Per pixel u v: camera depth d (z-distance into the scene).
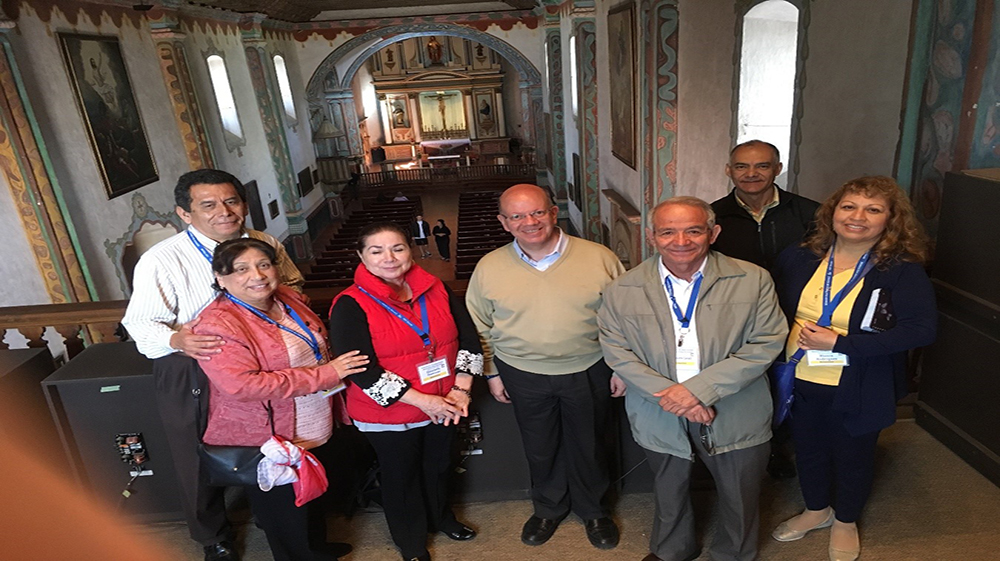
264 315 2.16
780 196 2.76
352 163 21.41
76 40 7.54
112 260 7.83
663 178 6.62
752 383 2.11
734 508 2.20
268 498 2.26
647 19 6.27
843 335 2.07
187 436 2.42
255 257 2.06
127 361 2.77
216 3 11.68
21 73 6.52
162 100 9.71
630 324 2.12
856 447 2.22
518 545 2.58
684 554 2.36
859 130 3.82
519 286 2.27
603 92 10.53
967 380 2.73
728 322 2.03
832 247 2.20
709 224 1.97
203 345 2.01
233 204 2.41
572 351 2.29
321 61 18.03
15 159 6.06
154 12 9.41
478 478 2.83
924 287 2.02
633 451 2.77
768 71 5.51
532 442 2.47
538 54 18.34
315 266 12.60
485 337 2.46
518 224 2.12
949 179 2.68
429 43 24.75
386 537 2.68
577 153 13.17
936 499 2.60
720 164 6.02
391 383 2.17
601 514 2.54
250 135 13.64
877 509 2.58
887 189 2.00
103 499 2.82
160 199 9.26
